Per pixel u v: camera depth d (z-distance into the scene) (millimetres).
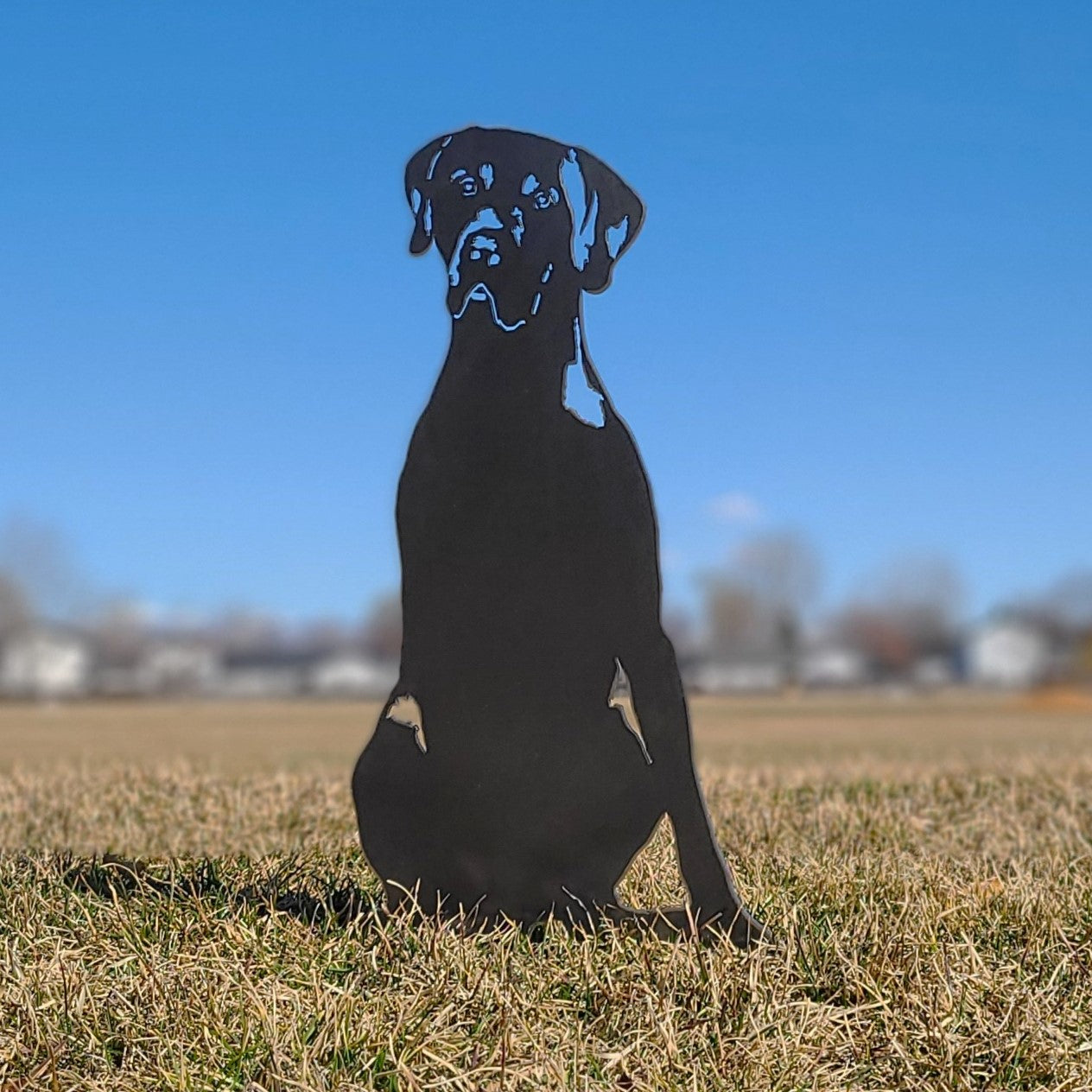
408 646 1587
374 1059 1254
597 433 1556
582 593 1550
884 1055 1303
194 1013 1307
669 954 1428
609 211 1570
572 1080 1248
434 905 1563
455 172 1597
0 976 1372
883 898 1576
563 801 1543
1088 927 1508
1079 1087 1271
